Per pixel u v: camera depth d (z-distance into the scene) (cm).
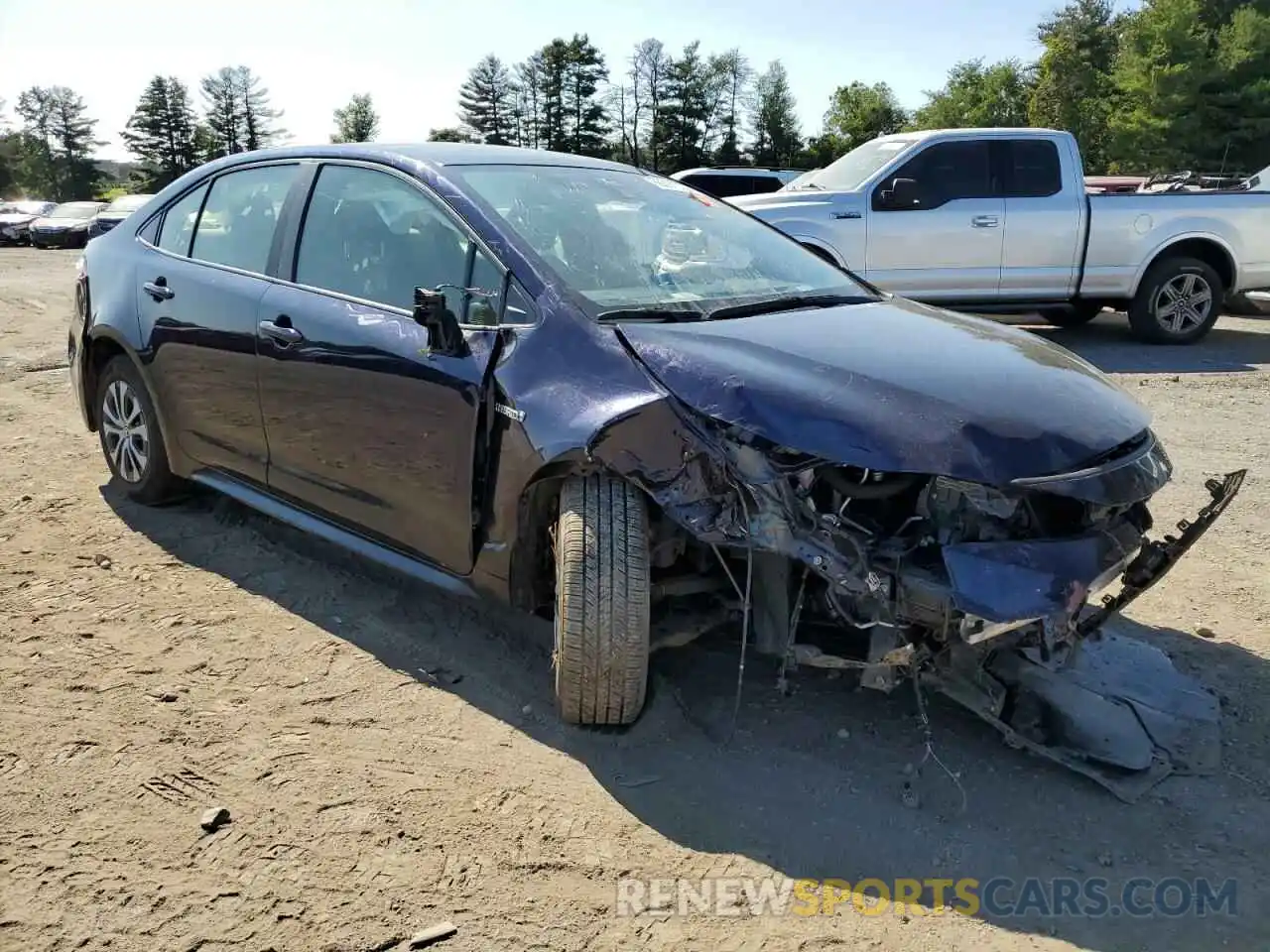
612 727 323
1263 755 315
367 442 368
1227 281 1070
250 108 10575
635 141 9644
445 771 302
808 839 277
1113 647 362
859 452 273
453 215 363
